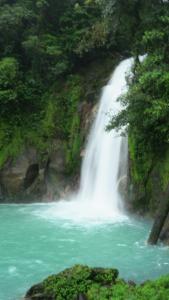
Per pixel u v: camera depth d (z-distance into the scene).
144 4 19.23
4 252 15.02
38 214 20.86
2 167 24.80
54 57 27.14
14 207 22.91
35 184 24.55
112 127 18.31
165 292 10.08
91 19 27.89
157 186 18.69
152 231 15.74
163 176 18.33
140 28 19.86
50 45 27.28
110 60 27.38
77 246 15.61
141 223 18.67
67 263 13.91
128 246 15.54
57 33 28.45
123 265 13.72
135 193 19.77
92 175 23.19
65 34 27.72
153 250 15.09
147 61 18.08
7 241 16.31
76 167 24.47
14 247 15.57
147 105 17.25
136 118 17.55
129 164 20.23
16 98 26.03
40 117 26.23
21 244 15.91
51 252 14.98
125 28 20.61
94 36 26.12
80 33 27.11
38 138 25.45
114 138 22.25
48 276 11.79
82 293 10.32
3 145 25.39
